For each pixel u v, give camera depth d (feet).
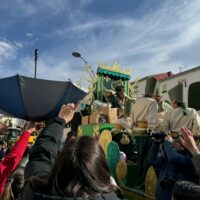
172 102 18.52
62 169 5.28
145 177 17.94
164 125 18.21
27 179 6.21
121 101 29.50
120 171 20.03
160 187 14.35
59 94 11.98
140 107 20.88
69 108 7.82
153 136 16.39
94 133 24.30
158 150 16.17
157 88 21.24
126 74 36.58
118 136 22.79
